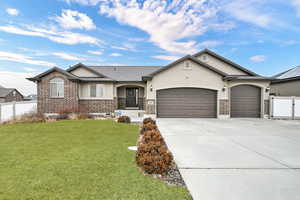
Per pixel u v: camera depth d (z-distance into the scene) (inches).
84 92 624.4
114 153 190.4
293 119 527.2
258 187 125.0
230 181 133.5
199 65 542.6
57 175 134.6
